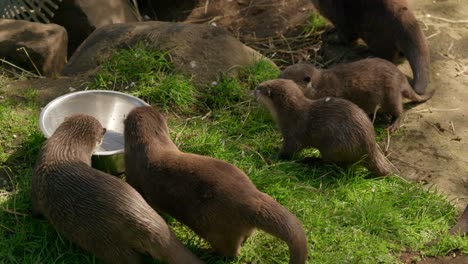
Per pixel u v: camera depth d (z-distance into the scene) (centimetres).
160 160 739
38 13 1255
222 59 1070
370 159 874
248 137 966
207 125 977
